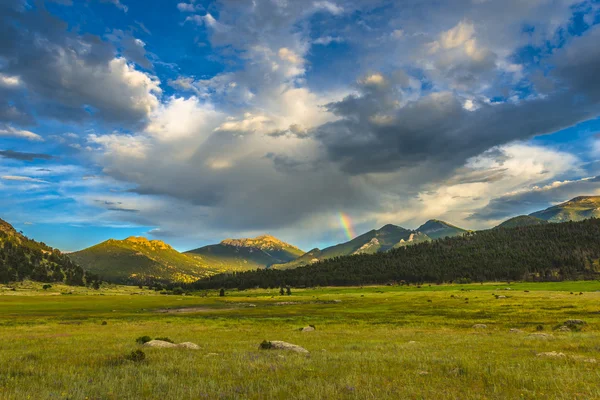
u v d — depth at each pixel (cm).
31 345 2900
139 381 1376
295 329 5025
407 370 1638
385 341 3275
